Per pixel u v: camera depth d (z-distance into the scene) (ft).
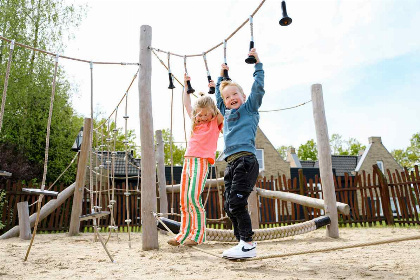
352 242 15.65
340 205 18.48
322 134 18.76
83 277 8.11
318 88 19.01
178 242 10.53
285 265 9.31
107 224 27.78
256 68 10.25
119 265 9.83
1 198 26.22
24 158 39.11
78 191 22.24
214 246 15.14
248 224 9.16
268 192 22.39
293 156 78.48
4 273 8.70
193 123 11.30
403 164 138.00
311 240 17.28
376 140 75.77
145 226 13.05
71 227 22.15
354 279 7.27
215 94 12.11
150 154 13.21
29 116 42.42
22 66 41.73
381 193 28.84
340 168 76.28
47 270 9.14
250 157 9.34
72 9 45.03
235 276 7.85
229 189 9.61
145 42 13.71
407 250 11.79
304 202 20.10
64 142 43.96
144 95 13.29
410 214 27.61
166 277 7.91
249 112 9.99
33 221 23.67
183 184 10.71
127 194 14.38
